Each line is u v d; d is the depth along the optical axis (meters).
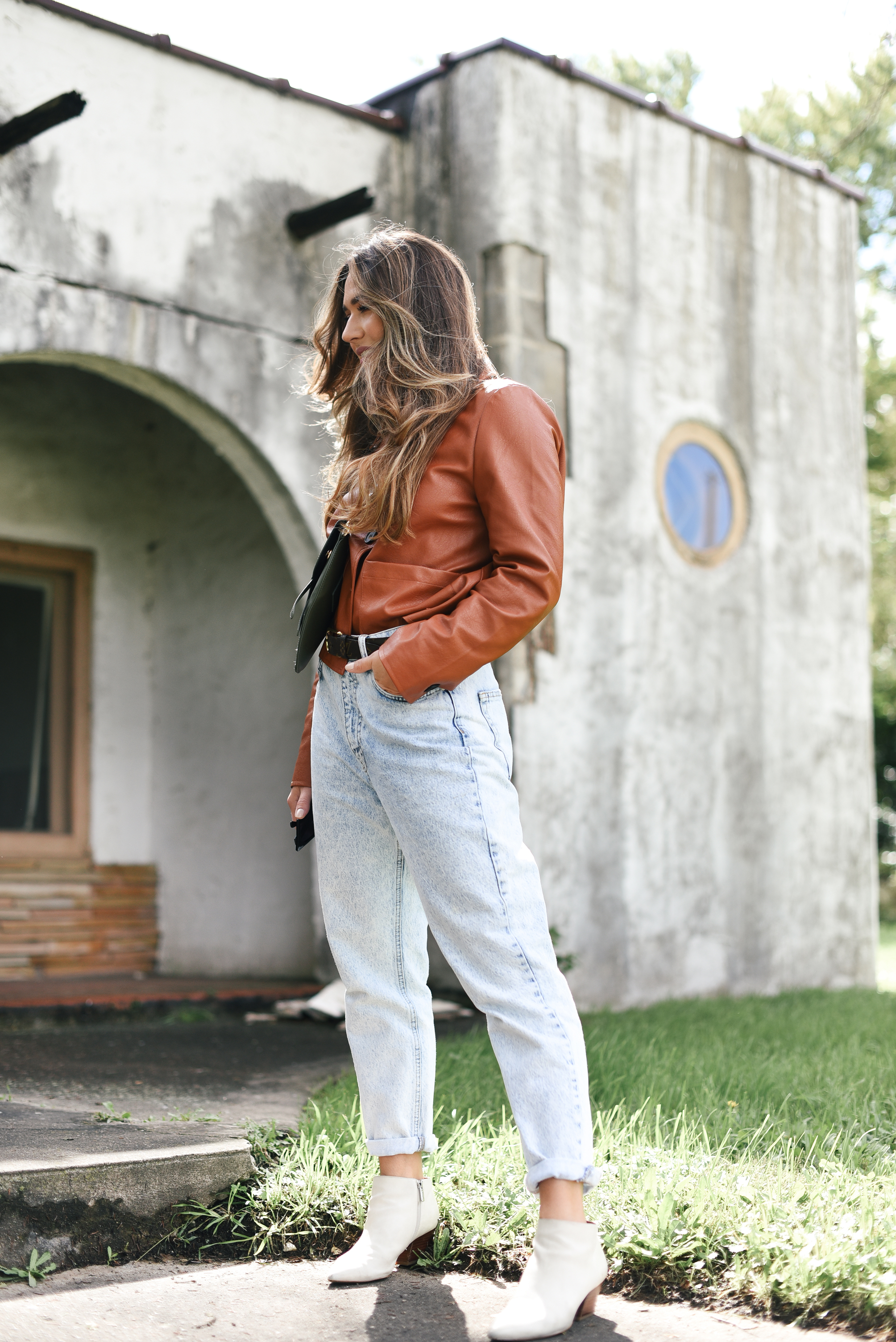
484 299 5.29
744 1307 1.77
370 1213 1.96
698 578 5.91
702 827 5.78
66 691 6.30
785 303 6.54
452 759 1.82
